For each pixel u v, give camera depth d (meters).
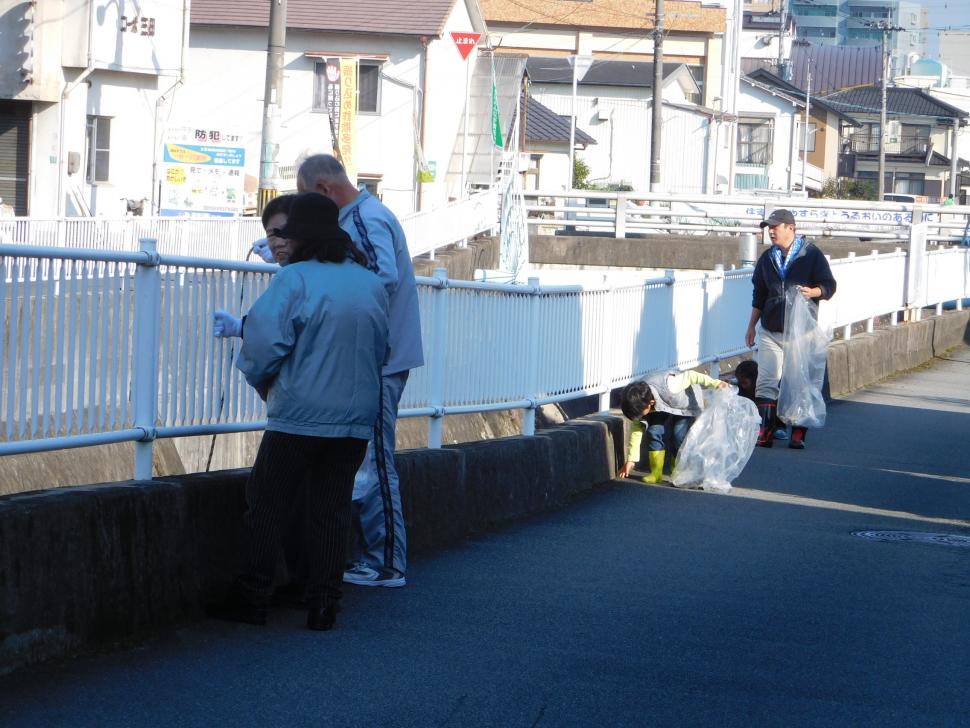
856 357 28.25
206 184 43.00
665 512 14.56
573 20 114.62
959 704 8.15
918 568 12.08
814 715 7.83
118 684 7.77
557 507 14.73
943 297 37.00
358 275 8.91
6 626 7.66
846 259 28.80
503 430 21.84
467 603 10.17
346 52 65.06
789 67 148.75
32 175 47.41
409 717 7.50
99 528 8.34
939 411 25.08
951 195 134.38
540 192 48.50
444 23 64.88
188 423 9.84
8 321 8.14
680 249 44.88
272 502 9.00
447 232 44.12
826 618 10.13
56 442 8.51
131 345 9.22
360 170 65.75
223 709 7.48
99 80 49.59
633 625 9.72
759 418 16.48
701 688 8.27
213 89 66.00
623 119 99.81
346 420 8.84
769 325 19.69
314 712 7.51
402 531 10.65
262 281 10.57
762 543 12.98
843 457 19.17
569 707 7.80
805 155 120.19
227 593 9.52
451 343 13.52
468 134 68.50
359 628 9.33
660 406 16.34
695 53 114.88
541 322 15.61
